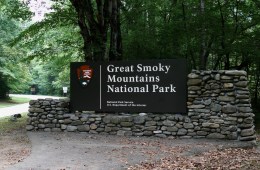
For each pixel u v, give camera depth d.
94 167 7.64
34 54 18.22
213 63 21.02
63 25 17.20
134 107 11.75
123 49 18.70
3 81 38.66
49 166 7.75
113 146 9.88
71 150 9.40
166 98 11.37
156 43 18.53
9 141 11.16
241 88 10.57
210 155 8.78
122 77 11.91
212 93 10.84
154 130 11.28
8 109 27.03
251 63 18.75
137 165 7.77
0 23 31.72
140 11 18.81
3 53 32.38
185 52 19.02
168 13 19.78
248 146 9.89
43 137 11.43
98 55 14.90
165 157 8.48
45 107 12.70
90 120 12.05
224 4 17.86
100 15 15.04
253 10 17.70
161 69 11.45
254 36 17.17
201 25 17.39
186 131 10.95
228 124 10.57
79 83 12.48
